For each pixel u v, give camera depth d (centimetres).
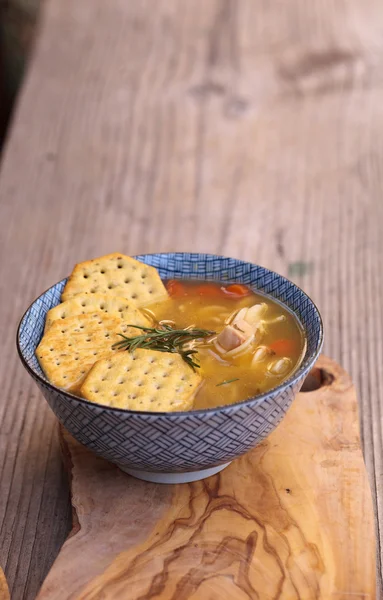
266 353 69
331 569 64
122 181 108
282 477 70
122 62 132
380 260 97
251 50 135
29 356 68
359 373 83
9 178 108
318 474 70
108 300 72
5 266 95
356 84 126
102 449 66
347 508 68
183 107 121
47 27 143
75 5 151
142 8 149
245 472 70
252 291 75
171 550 65
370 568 64
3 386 81
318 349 67
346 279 94
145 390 65
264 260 97
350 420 74
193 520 67
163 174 109
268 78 128
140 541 66
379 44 137
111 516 67
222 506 68
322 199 106
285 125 117
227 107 121
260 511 68
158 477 69
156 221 102
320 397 76
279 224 102
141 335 69
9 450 75
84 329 70
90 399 65
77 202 105
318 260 97
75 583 63
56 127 116
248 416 64
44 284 93
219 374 68
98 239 100
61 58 133
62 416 66
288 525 67
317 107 121
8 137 114
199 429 63
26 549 69
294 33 140
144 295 74
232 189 107
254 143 114
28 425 77
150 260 77
